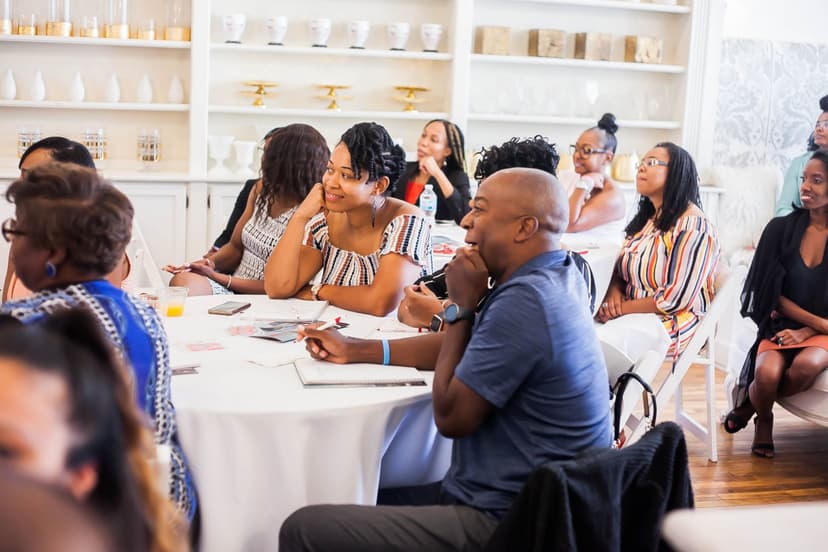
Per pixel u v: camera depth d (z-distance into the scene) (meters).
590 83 5.92
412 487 2.18
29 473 0.41
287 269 2.84
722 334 5.04
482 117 5.70
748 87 6.14
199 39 5.20
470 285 1.87
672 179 3.49
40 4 5.18
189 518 1.69
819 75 6.25
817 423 3.61
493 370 1.72
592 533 1.51
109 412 0.57
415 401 1.96
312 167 3.35
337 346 2.13
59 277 1.54
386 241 2.71
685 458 1.63
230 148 5.50
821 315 3.68
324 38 5.44
